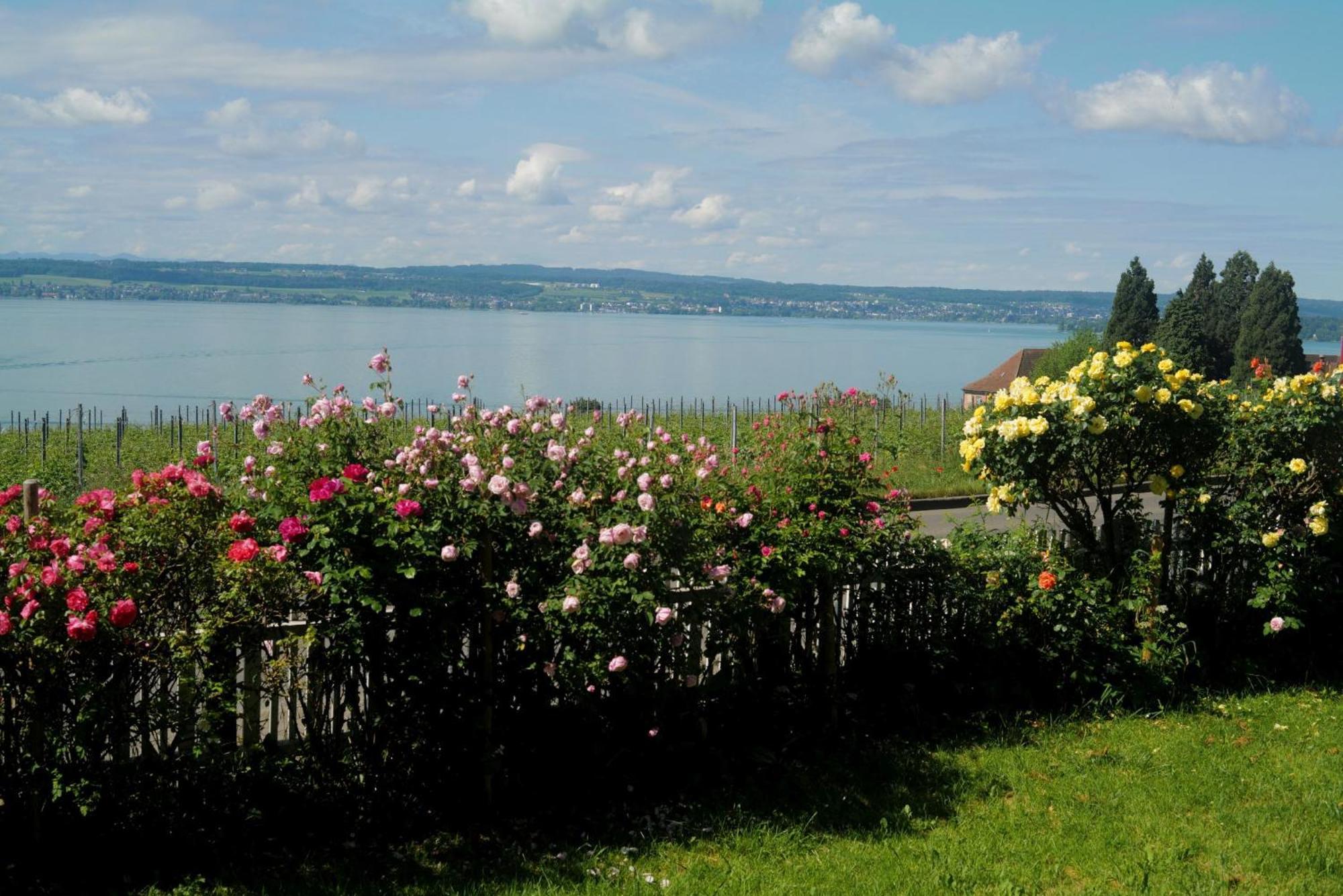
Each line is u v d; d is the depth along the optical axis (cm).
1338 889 478
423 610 490
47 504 518
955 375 13525
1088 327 5550
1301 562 792
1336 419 777
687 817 544
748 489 639
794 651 650
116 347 13712
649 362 13725
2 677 436
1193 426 759
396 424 618
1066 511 799
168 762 471
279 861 480
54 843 457
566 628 527
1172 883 479
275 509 495
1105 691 707
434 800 524
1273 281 7744
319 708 502
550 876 479
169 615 471
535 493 527
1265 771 610
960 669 707
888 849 514
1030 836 529
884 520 680
